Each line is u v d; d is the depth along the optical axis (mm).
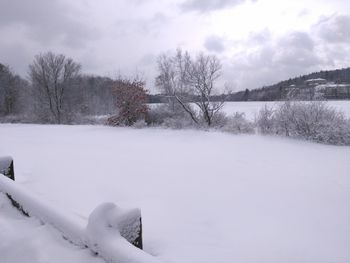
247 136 14250
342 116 13680
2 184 3736
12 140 13328
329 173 6930
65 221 2789
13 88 45750
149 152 9961
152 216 4219
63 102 39406
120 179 6316
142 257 2014
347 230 3832
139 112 21500
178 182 6117
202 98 19031
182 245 3318
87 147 11109
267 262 3006
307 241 3500
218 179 6371
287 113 14328
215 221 4062
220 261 2980
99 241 2346
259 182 6133
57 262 2418
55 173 6805
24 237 2828
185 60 19688
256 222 4047
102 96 47875
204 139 13383
